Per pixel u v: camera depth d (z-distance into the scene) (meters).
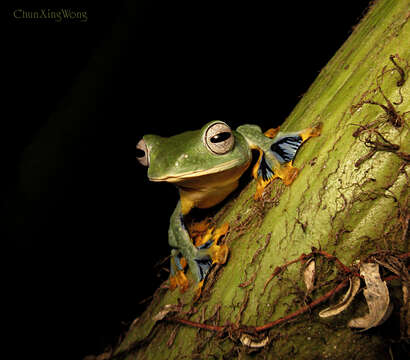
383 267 0.41
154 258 0.65
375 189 0.40
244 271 0.42
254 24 0.69
